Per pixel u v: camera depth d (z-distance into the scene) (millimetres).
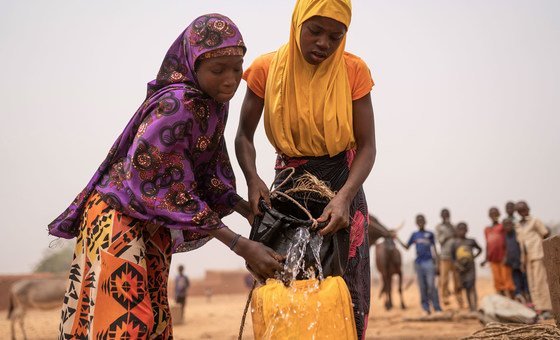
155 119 3812
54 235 4086
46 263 42781
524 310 10500
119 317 3746
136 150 3787
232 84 3916
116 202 3855
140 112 3947
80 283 3912
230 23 3902
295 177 4227
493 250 15258
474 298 15312
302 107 4113
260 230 3969
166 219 3812
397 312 18781
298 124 4141
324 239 3859
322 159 4199
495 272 15328
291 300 3621
